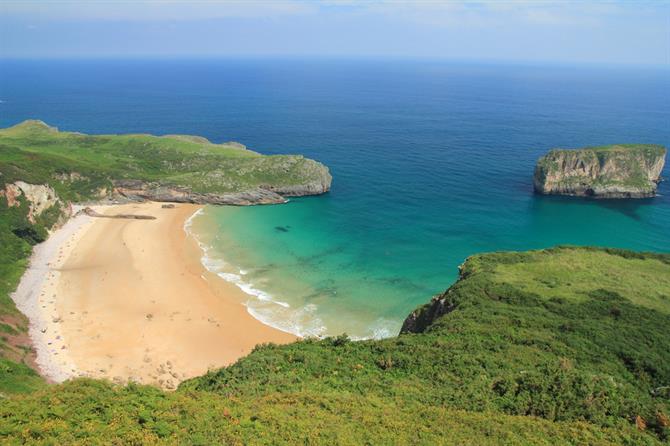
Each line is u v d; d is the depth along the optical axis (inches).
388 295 2711.6
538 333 1408.7
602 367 1215.6
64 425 821.2
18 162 3973.9
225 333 2297.0
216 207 4259.4
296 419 893.8
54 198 3703.3
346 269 3041.3
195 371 2010.3
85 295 2618.1
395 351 1338.6
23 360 1907.0
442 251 3363.7
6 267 2805.1
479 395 1031.0
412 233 3690.9
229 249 3329.2
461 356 1254.3
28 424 804.6
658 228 3890.3
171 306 2532.0
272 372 1253.7
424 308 1978.3
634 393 1067.9
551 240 3607.3
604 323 1503.4
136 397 962.1
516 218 4084.6
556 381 1039.0
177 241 3444.9
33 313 2390.5
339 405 971.3
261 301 2610.7
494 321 1503.4
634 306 1622.8
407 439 835.4
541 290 1787.6
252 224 3853.3
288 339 2258.9
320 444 804.6
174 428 837.8
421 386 1112.2
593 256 2214.6
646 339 1390.3
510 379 1077.8
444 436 845.8
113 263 3043.8
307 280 2876.5
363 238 3580.2
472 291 1788.9
